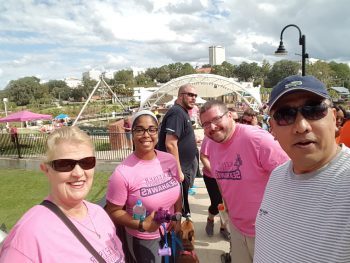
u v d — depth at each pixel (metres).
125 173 1.24
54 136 0.86
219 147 1.38
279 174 0.81
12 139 6.76
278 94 0.69
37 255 0.74
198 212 2.74
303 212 0.68
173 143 1.89
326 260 0.61
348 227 0.60
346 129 1.82
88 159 0.86
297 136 0.67
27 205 3.90
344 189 0.62
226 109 1.31
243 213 1.32
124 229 1.29
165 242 1.25
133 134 1.27
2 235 1.18
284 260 0.69
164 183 1.29
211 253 2.03
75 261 0.78
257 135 1.24
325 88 0.69
